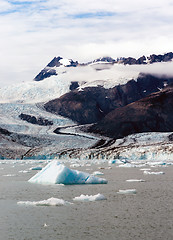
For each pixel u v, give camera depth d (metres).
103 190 23.94
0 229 13.62
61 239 12.37
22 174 39.28
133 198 20.45
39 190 23.78
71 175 27.52
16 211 16.64
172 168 53.84
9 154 129.50
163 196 21.25
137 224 14.33
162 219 15.14
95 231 13.34
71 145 159.00
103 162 84.56
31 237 12.60
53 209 17.09
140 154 106.88
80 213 16.20
